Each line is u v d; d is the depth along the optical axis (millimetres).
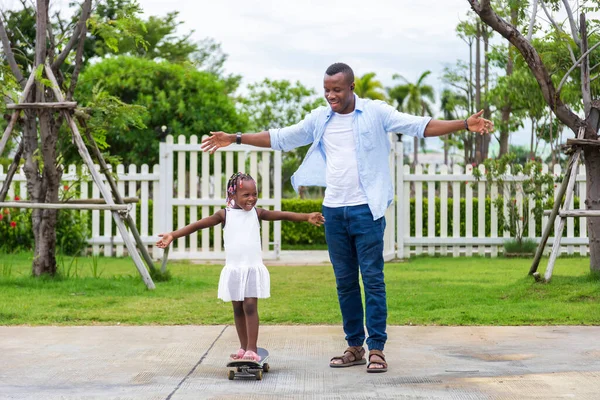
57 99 9102
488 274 11305
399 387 4691
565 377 4922
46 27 9742
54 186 9719
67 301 8102
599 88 10641
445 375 5000
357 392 4578
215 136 5578
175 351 5816
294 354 5715
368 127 5258
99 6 11500
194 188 14031
